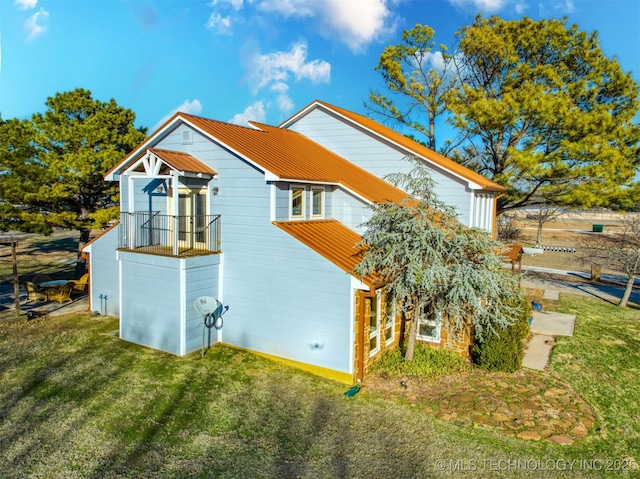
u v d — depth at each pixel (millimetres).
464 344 11930
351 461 7285
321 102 17391
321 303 10594
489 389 10062
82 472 6801
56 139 20250
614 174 18078
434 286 9883
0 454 7211
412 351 11141
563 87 19844
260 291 11609
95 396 9297
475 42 21297
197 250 12406
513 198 20672
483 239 9984
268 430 8141
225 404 9062
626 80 19203
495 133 20000
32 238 37250
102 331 13711
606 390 10352
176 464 7066
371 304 11164
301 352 10977
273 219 11312
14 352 11766
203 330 11953
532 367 11406
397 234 9914
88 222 20812
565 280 24422
